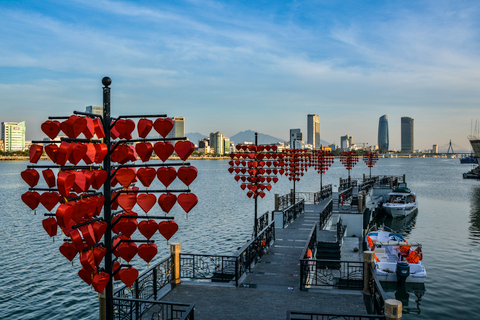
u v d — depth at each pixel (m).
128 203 6.82
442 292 20.34
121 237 7.40
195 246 29.62
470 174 111.00
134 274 7.00
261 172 18.75
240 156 18.92
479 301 19.12
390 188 56.78
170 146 6.67
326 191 41.16
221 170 173.62
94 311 17.56
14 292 19.64
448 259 26.23
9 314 17.19
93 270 6.52
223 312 9.98
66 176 5.62
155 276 11.22
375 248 23.14
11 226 36.72
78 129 5.90
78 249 6.20
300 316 9.77
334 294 11.25
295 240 19.42
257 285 12.15
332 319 9.66
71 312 17.44
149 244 6.93
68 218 5.74
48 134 6.16
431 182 97.75
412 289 20.78
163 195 6.82
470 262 25.45
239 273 13.12
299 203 29.30
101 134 6.45
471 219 42.56
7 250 27.78
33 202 6.43
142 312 10.11
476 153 109.00
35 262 24.81
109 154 6.81
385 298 8.54
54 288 20.25
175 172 6.76
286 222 24.62
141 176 6.75
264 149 18.97
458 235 34.09
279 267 14.34
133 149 7.45
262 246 16.38
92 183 6.43
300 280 11.70
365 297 10.99
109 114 6.84
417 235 34.50
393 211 43.50
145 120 6.64
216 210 48.62
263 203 55.84
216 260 23.97
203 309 10.19
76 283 20.98
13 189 73.44
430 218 43.59
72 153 5.82
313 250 17.17
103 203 6.82
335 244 19.34
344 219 29.39
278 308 10.24
